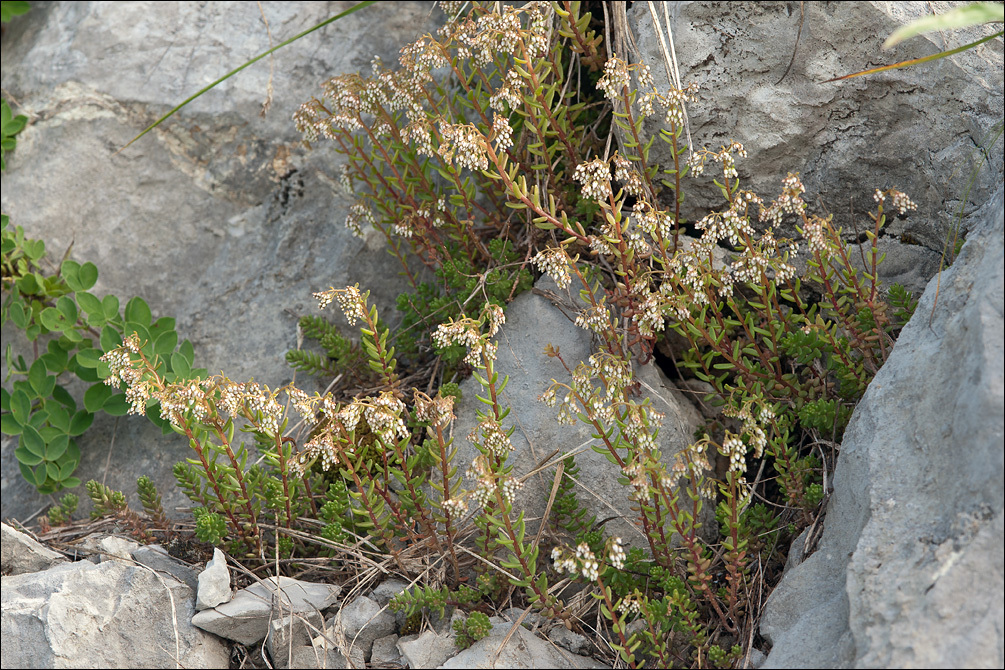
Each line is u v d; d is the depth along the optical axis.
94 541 1.04
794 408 1.04
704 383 1.07
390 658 1.00
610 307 1.06
